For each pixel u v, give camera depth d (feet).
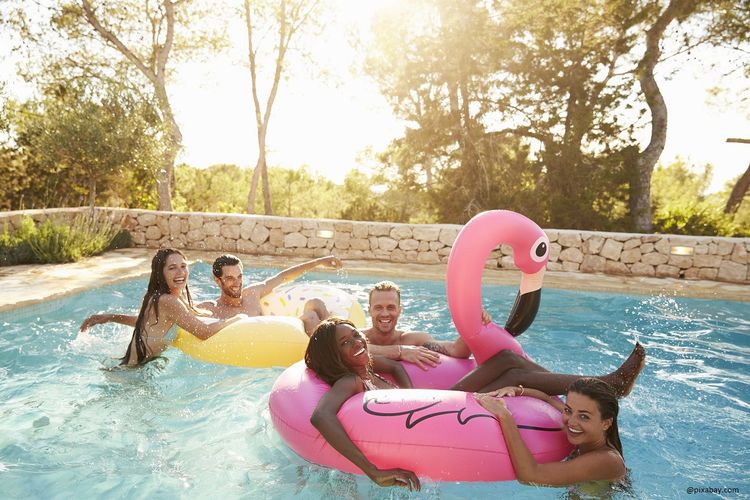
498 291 27.43
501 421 9.14
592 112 52.90
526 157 57.62
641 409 13.26
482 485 8.94
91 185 39.78
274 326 14.39
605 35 57.41
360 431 9.03
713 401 13.85
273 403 10.50
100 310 21.61
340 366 10.21
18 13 54.85
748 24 51.60
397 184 63.93
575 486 9.00
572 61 55.62
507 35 56.24
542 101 55.72
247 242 37.50
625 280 29.86
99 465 10.17
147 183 58.80
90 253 33.55
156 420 12.05
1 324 19.25
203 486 9.53
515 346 11.40
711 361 17.17
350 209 68.23
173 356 14.80
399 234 35.19
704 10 51.96
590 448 8.94
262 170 68.44
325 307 16.26
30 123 40.88
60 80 57.57
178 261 15.03
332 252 36.27
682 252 30.83
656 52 54.44
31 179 54.29
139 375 14.37
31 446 10.80
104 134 37.81
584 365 16.57
